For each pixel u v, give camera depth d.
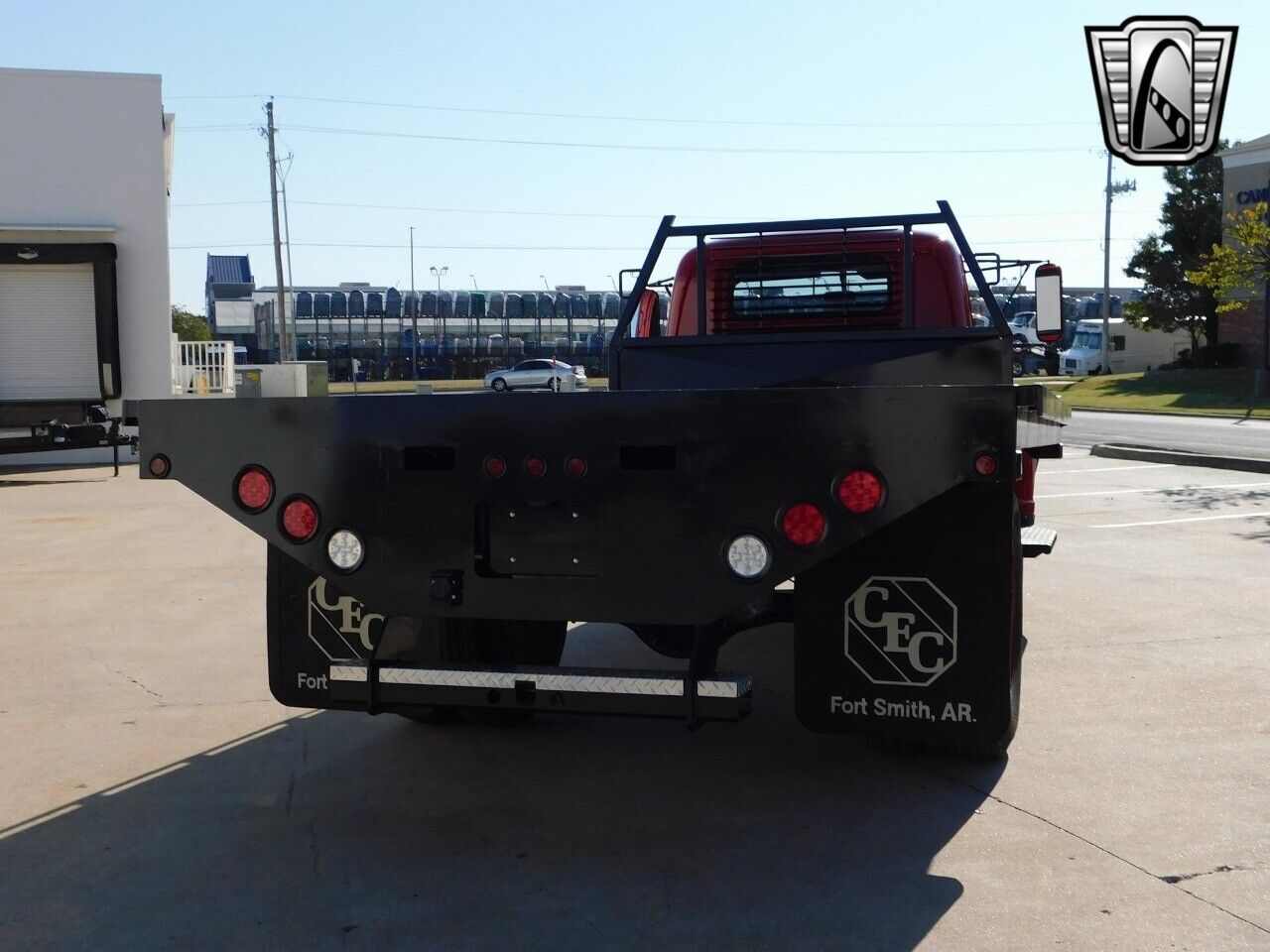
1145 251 44.66
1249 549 10.19
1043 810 4.39
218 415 4.23
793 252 6.36
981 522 4.00
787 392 3.76
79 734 5.43
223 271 100.06
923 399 3.64
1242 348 44.50
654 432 3.89
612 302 68.94
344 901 3.70
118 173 21.62
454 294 66.88
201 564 10.17
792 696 6.01
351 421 4.12
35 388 21.69
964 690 4.04
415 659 4.32
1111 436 23.52
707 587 3.88
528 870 3.93
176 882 3.86
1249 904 3.61
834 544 3.75
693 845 4.12
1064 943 3.38
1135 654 6.69
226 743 5.31
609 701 3.99
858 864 3.94
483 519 4.08
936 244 6.24
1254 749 5.06
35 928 3.53
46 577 9.53
